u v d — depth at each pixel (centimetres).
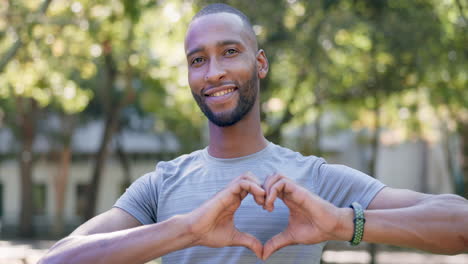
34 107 2416
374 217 208
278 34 1007
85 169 3181
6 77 1086
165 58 1271
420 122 1717
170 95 1481
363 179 233
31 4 970
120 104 1964
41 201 3105
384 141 2136
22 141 2559
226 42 231
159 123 2328
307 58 1074
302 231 210
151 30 1162
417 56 1118
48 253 212
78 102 1351
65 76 1171
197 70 235
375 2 1063
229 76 231
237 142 241
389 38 1089
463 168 1773
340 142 2988
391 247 2027
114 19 1019
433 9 1109
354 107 1423
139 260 206
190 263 232
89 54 1116
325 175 238
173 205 240
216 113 233
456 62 1133
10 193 3162
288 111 1199
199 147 2383
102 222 233
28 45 977
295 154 248
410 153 2952
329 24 1045
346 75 1218
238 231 212
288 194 209
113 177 3209
